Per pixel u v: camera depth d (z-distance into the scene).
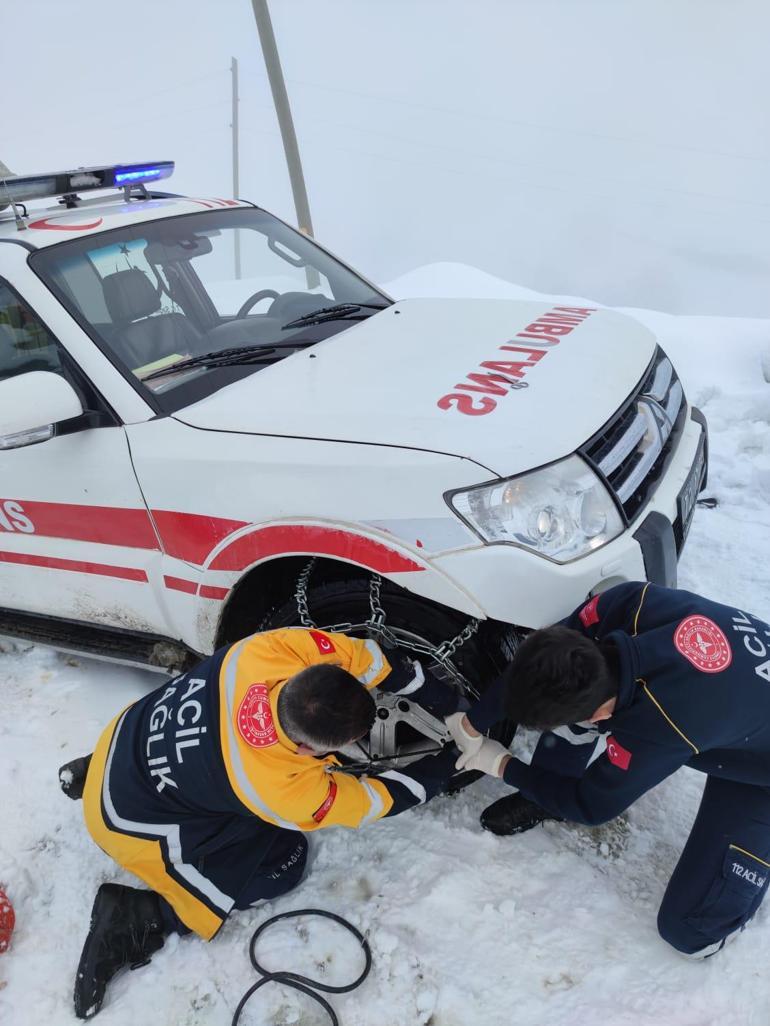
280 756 1.77
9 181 2.62
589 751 2.17
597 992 1.81
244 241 3.13
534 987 1.83
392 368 2.31
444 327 2.65
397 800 1.94
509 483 1.84
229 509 2.11
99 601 2.57
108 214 2.86
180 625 2.42
